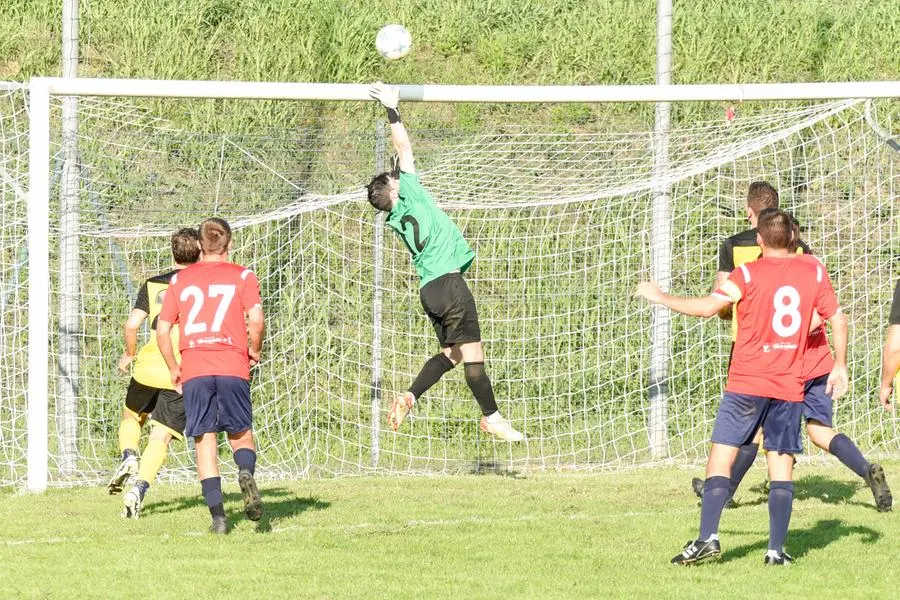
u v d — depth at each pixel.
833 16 58.81
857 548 23.48
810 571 21.36
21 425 37.66
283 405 39.75
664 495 30.53
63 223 34.09
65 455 34.25
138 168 42.59
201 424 23.55
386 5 57.44
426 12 56.94
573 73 54.53
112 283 39.97
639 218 42.41
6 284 38.28
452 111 49.47
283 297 41.38
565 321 41.62
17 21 52.59
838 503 29.06
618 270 42.16
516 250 42.31
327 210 39.78
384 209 28.42
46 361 30.45
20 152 39.59
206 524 25.92
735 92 30.81
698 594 19.66
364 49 53.84
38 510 27.69
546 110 49.53
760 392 20.89
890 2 60.44
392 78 53.22
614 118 49.31
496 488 31.94
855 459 24.23
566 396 40.50
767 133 39.66
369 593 19.67
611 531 25.41
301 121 48.34
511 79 54.03
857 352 41.91
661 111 38.88
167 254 41.38
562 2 59.12
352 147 46.06
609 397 40.91
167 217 41.50
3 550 23.00
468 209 39.56
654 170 38.91
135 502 26.45
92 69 51.09
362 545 23.66
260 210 42.53
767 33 57.03
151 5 54.03
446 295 28.00
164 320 23.89
